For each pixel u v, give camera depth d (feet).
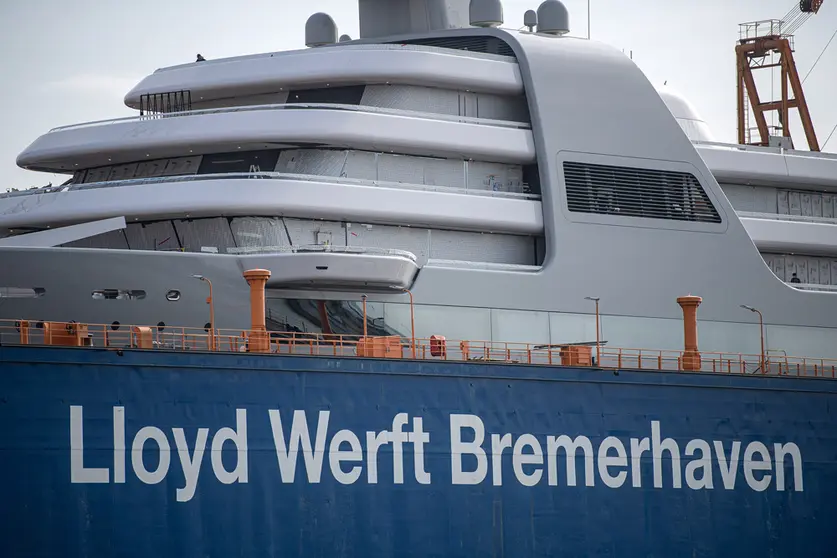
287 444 603.26
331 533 606.14
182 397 586.04
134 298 655.35
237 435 593.83
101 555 561.84
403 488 624.59
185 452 582.76
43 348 564.30
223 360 595.88
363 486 615.98
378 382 627.05
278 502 597.11
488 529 641.81
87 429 567.18
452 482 636.07
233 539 586.45
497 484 647.15
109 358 574.97
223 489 587.68
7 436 554.05
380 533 616.39
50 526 555.69
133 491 571.28
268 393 602.85
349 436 616.39
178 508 578.25
